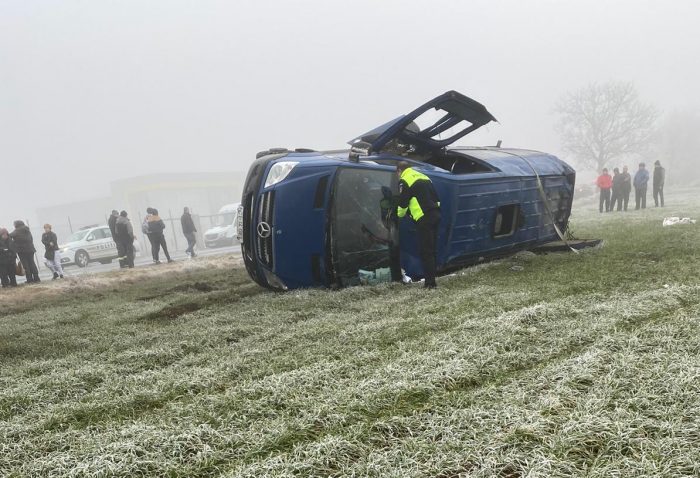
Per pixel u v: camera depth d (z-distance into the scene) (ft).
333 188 20.88
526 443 7.06
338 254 21.16
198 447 7.95
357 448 7.49
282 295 21.12
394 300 17.93
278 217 20.94
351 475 6.82
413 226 21.65
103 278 38.70
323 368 10.96
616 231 34.91
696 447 6.62
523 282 19.24
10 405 10.55
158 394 10.48
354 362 11.25
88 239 72.38
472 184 22.47
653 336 10.69
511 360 10.52
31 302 30.22
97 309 23.79
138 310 22.30
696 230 30.73
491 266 23.58
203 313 19.34
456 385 9.62
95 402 10.30
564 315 13.33
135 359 13.56
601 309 13.43
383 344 12.58
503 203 23.99
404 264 21.93
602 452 6.76
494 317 13.75
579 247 26.96
